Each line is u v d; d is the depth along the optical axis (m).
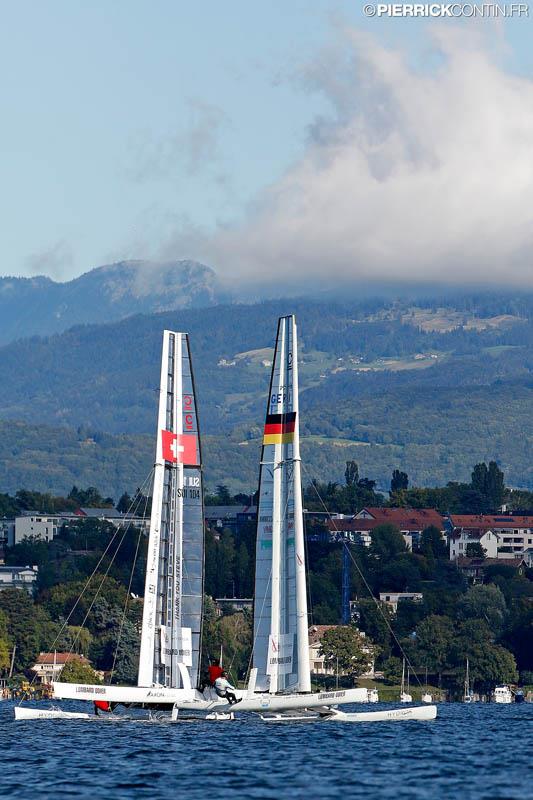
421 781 128.62
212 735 167.12
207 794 120.81
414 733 178.50
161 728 175.25
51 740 161.75
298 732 172.75
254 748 153.88
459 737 175.38
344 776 131.88
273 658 184.75
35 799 118.19
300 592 183.88
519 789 123.50
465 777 131.62
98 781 128.38
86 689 181.12
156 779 129.62
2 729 174.75
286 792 121.81
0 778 130.62
